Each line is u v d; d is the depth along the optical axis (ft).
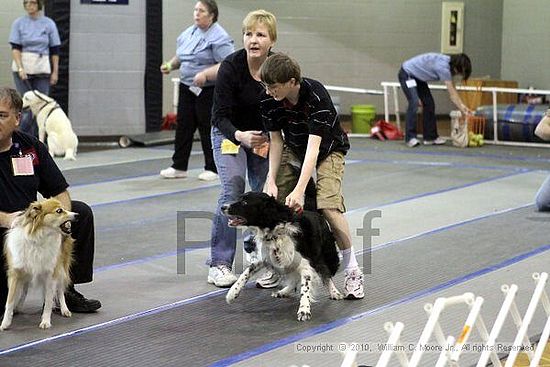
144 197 42.98
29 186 24.00
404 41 81.92
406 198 42.88
